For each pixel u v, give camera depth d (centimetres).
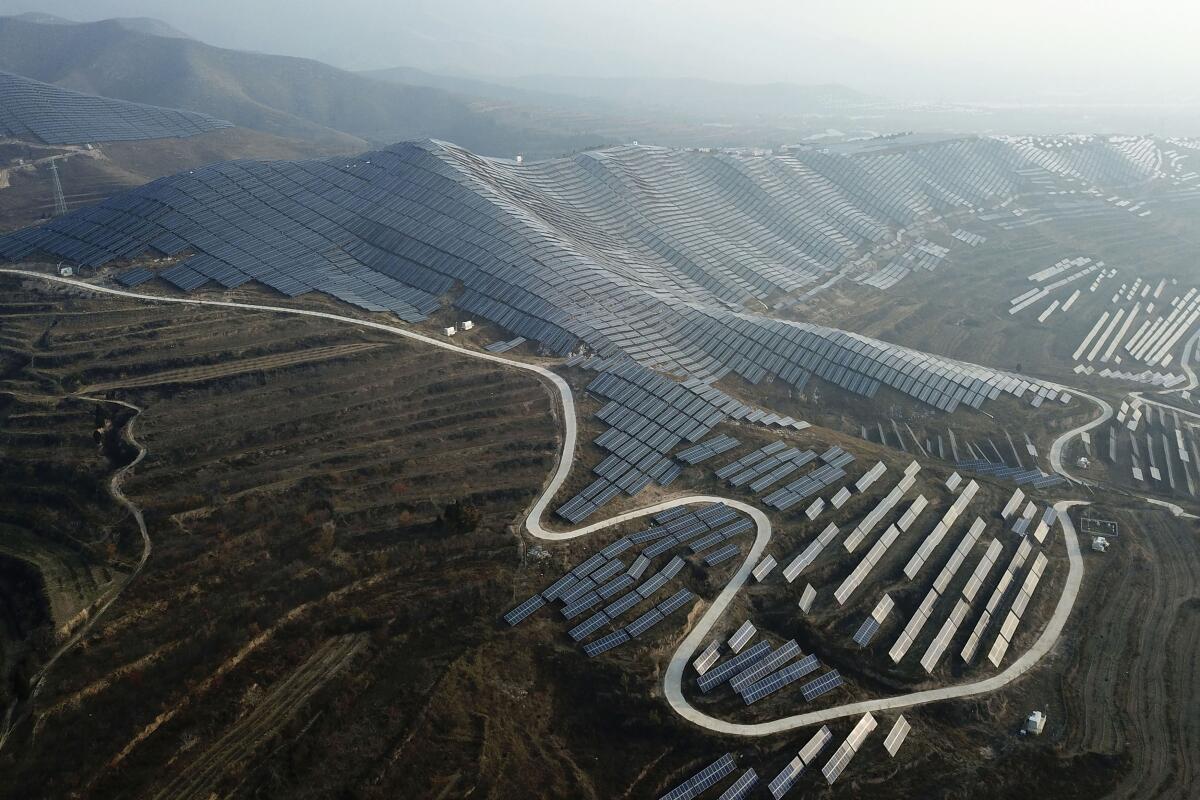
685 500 12394
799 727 9181
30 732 8306
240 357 14800
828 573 11288
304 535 11088
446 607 10212
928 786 8625
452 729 8800
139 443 12469
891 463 13838
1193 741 9225
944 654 10375
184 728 8562
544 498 12144
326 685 9175
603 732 9144
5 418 13050
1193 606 11325
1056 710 9650
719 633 10281
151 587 10131
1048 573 11962
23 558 10500
